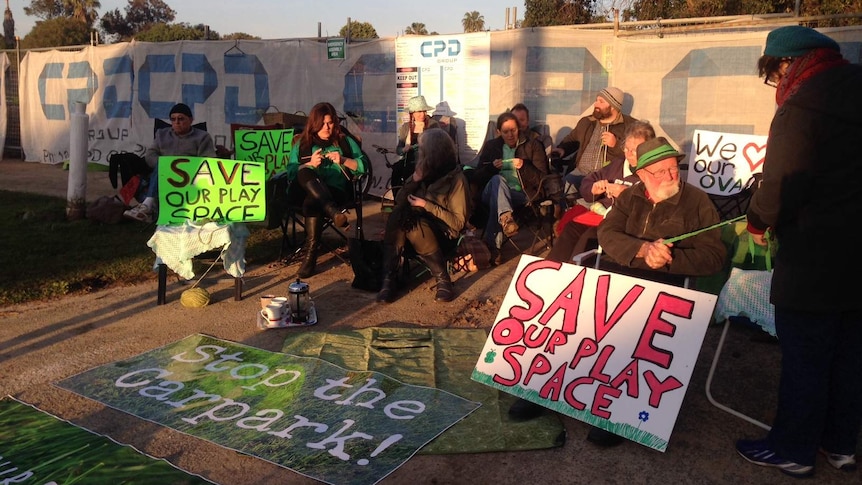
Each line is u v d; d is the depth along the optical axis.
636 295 3.33
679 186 3.60
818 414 2.84
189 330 4.61
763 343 4.36
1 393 3.67
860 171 2.53
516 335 3.61
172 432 3.26
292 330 4.63
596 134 6.63
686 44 7.68
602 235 3.72
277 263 6.34
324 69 9.99
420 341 4.38
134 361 4.07
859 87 2.50
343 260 6.36
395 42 9.30
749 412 3.50
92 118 12.94
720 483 2.88
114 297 5.33
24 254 6.36
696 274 3.51
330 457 3.03
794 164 2.58
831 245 2.60
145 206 6.77
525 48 8.46
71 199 7.90
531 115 8.59
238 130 7.18
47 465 2.93
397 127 9.51
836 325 2.73
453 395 3.62
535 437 3.20
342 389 3.68
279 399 3.58
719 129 7.68
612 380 3.24
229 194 5.12
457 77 8.93
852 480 2.90
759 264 4.58
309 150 5.95
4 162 14.06
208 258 6.36
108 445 3.10
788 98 2.63
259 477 2.89
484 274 6.02
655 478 2.92
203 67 11.15
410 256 5.48
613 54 8.09
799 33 2.63
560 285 3.57
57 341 4.41
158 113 11.87
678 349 3.13
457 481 2.88
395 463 2.98
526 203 6.31
